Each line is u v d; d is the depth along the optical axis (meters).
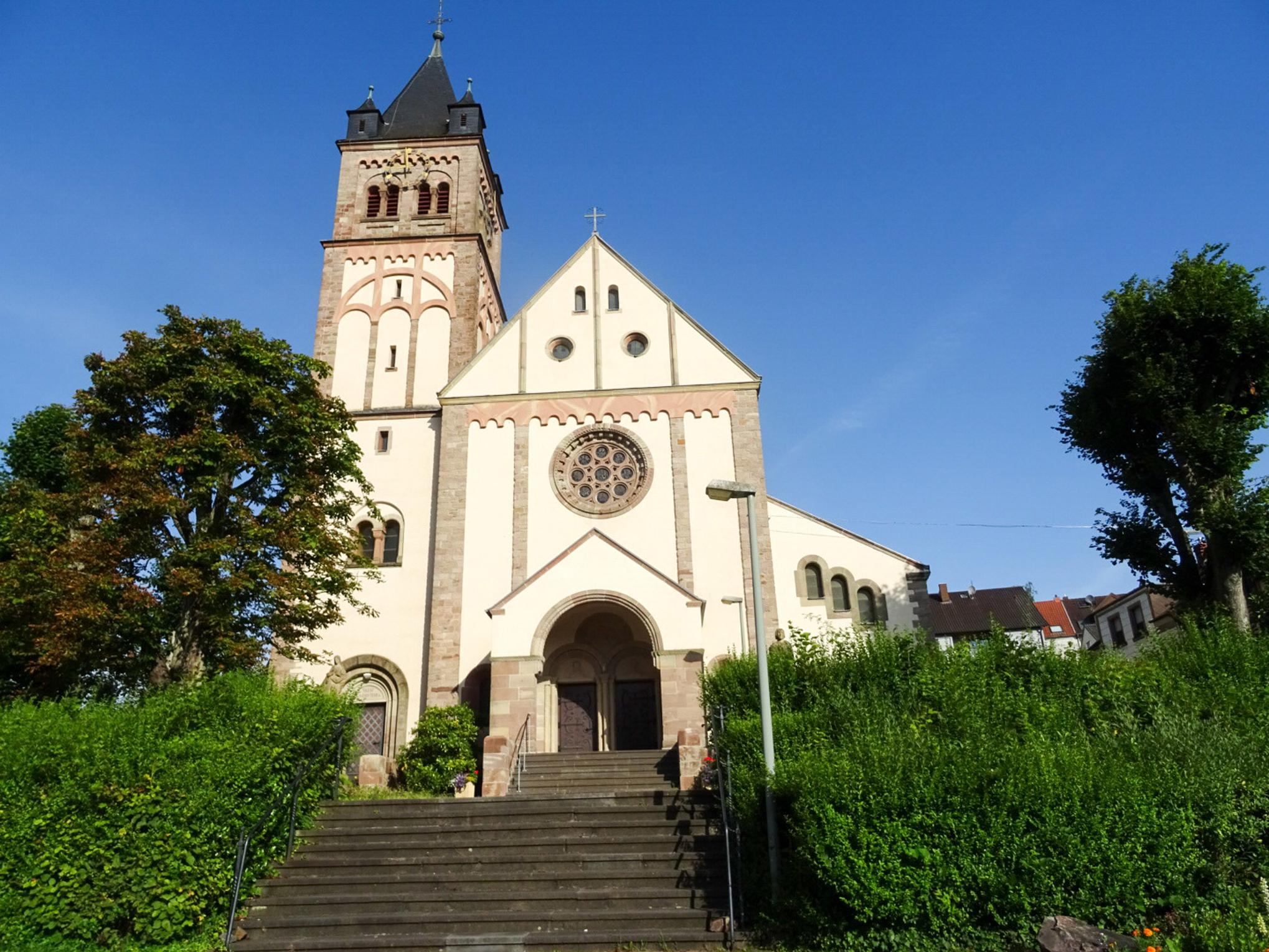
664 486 31.84
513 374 33.69
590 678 30.14
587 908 15.18
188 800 15.12
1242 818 14.57
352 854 17.00
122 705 18.77
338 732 19.77
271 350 26.44
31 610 22.98
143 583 23.38
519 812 18.38
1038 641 23.33
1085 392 27.53
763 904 14.87
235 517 24.64
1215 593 24.80
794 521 32.47
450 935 14.52
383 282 37.38
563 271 35.09
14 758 15.31
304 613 25.19
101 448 23.53
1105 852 13.33
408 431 34.34
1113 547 26.98
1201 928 12.06
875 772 14.24
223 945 14.31
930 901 13.18
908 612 31.27
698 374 33.31
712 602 30.27
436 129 40.69
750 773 16.66
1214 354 25.50
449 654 29.97
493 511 31.81
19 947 13.82
